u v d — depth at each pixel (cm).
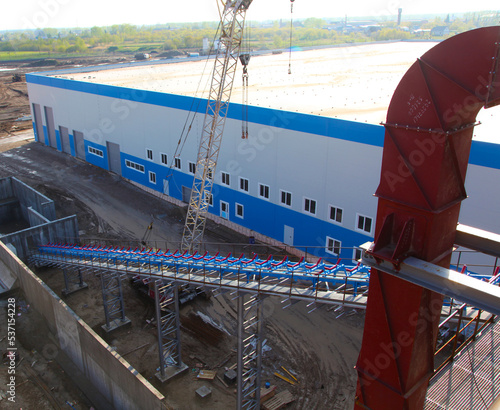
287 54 6856
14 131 7194
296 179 3097
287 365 2183
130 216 4059
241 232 3672
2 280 3020
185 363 2233
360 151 2656
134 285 2956
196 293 2756
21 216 4262
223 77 2984
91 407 2041
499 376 953
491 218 2222
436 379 955
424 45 7144
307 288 1562
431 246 727
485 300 614
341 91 3744
